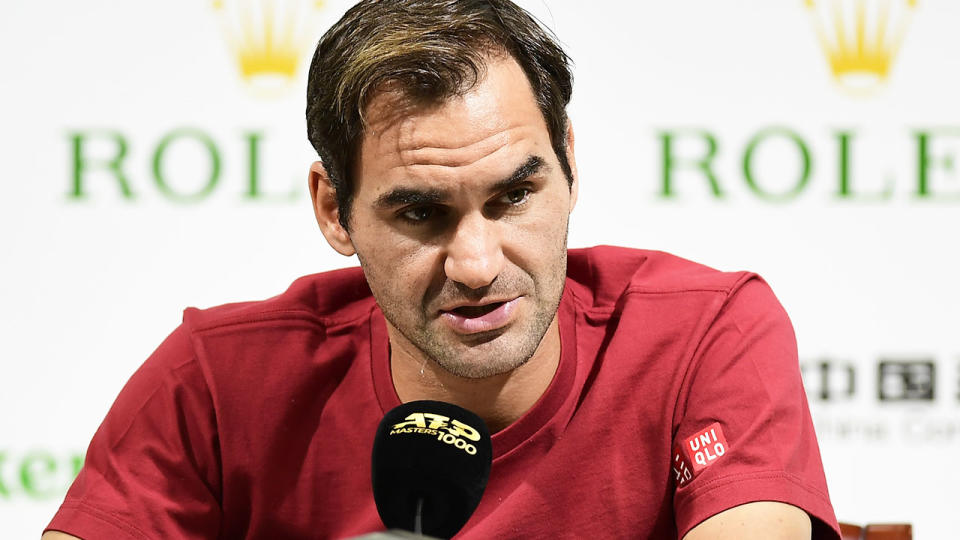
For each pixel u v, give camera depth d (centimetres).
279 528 555
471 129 440
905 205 993
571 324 556
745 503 470
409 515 403
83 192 1004
